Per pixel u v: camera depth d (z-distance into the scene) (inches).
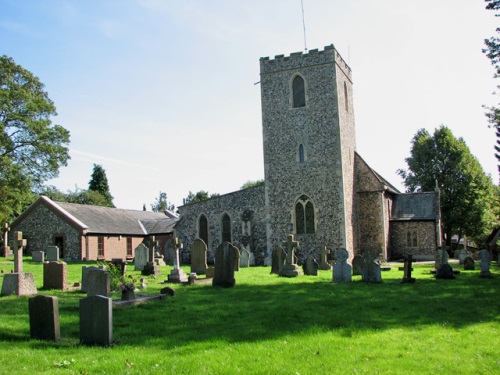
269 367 256.7
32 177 1466.5
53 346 302.2
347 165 1284.4
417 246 1400.1
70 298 526.6
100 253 1536.7
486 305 463.5
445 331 347.6
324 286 642.2
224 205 1369.3
